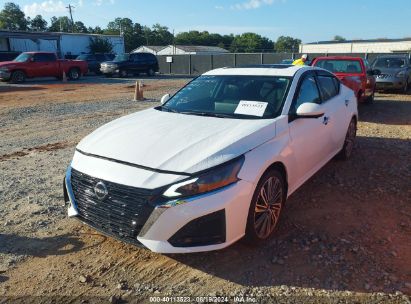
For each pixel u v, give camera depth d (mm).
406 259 3393
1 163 6234
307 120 4262
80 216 3473
